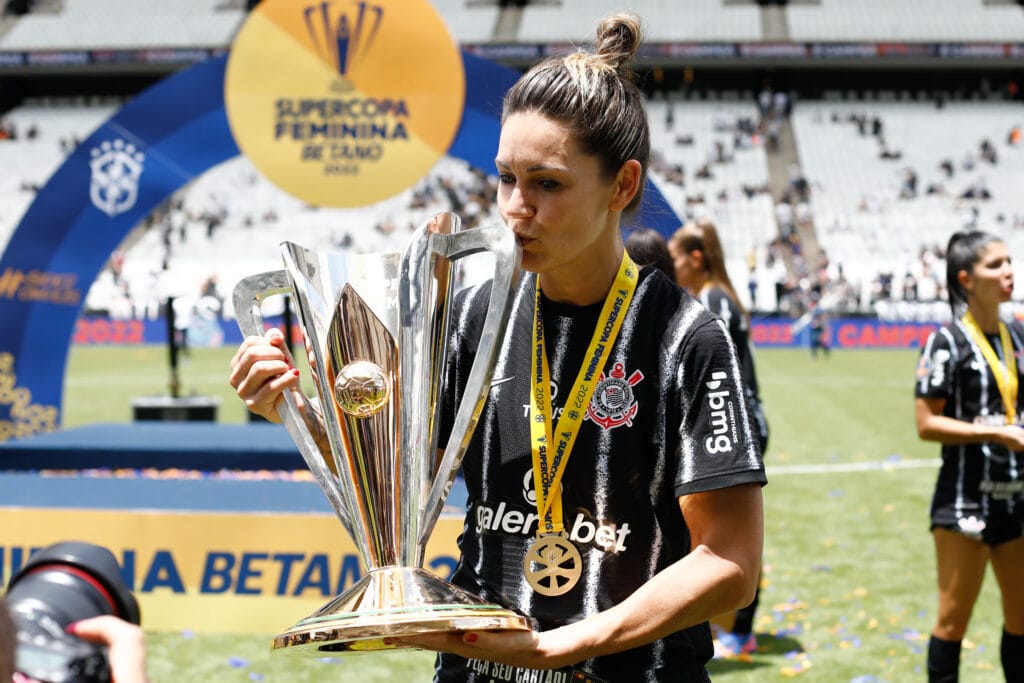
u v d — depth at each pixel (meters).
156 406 8.40
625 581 1.44
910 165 37.19
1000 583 3.50
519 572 1.48
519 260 1.35
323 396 1.36
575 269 1.47
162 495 4.65
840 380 17.64
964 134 38.94
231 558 4.45
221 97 7.16
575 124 1.34
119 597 0.81
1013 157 37.41
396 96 7.04
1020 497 3.43
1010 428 3.34
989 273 3.44
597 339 1.48
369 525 1.34
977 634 4.76
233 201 34.47
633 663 1.44
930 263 30.59
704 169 36.28
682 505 1.40
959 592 3.48
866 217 34.16
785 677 4.20
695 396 1.41
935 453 10.09
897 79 42.50
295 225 33.31
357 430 1.34
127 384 16.94
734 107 41.16
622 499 1.44
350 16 7.04
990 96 41.75
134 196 7.23
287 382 1.41
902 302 27.38
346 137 7.12
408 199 34.47
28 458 6.07
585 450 1.45
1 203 34.66
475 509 1.55
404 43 6.98
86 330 26.70
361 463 1.34
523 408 1.50
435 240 1.39
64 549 0.81
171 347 8.85
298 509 4.51
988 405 3.46
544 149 1.34
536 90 1.36
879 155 37.75
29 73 41.59
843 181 36.25
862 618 4.98
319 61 7.08
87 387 16.47
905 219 33.97
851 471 9.12
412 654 4.51
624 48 1.49
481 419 1.53
